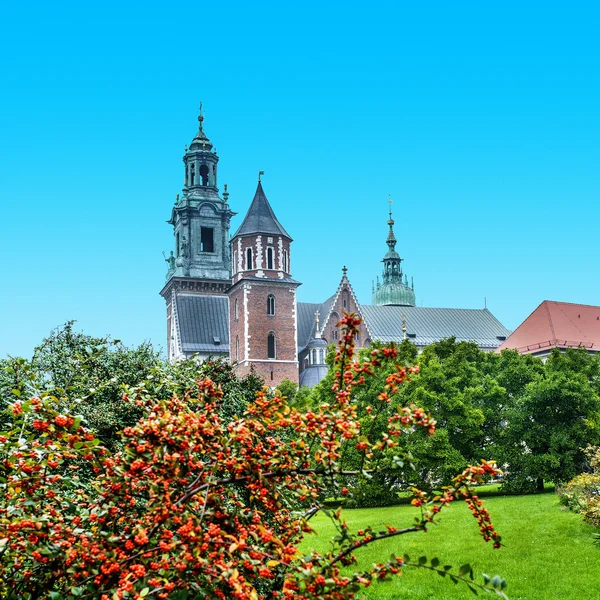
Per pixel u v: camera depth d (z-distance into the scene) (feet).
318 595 21.61
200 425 23.75
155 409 25.84
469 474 24.49
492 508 108.47
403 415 24.45
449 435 148.66
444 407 148.97
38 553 21.66
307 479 27.43
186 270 333.42
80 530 23.99
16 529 22.27
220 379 57.93
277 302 290.15
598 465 101.40
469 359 182.29
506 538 80.28
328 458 24.00
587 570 64.80
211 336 321.73
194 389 43.96
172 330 334.44
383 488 138.21
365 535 25.26
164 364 56.39
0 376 44.29
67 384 45.88
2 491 25.31
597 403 146.30
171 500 23.30
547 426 147.23
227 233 345.92
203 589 22.03
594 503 81.25
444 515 102.37
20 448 24.49
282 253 295.48
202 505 25.20
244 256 293.64
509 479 146.92
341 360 26.11
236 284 293.84
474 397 157.38
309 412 24.57
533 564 68.23
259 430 24.59
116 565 21.67
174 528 24.39
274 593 24.26
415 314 358.23
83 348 57.21
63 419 24.00
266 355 284.20
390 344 24.94
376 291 443.32
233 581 19.93
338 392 25.91
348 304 332.60
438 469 141.08
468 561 70.79
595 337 283.38
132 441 23.98
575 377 150.20
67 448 24.45
